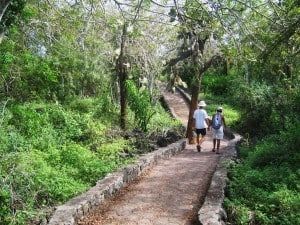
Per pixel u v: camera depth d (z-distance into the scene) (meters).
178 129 19.58
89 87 20.83
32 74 15.27
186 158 14.01
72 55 17.72
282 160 11.56
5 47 13.30
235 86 25.88
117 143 13.73
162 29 16.36
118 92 19.58
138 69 17.25
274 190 9.77
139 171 11.55
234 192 9.47
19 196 8.30
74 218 7.79
